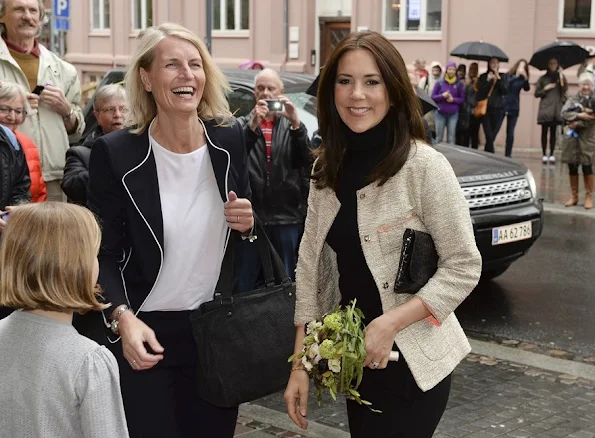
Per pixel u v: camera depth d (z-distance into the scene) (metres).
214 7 24.34
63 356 2.39
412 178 2.92
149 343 3.22
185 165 3.47
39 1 6.28
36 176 5.11
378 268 2.94
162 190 3.46
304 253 3.19
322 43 22.78
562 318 7.39
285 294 3.54
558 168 16.69
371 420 3.06
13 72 6.08
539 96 17.02
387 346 2.85
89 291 2.46
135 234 3.44
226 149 3.50
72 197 5.61
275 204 6.66
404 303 2.90
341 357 2.85
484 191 7.60
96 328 4.40
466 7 19.92
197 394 3.57
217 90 3.59
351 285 3.07
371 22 21.42
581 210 12.37
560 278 8.68
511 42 19.30
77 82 6.62
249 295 3.49
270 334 3.48
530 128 19.28
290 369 3.52
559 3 18.94
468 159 8.12
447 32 20.23
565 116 12.33
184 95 3.39
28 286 2.38
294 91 8.17
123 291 3.41
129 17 26.72
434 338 2.99
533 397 5.62
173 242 3.45
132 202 3.40
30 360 2.40
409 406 3.00
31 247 2.38
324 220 3.08
